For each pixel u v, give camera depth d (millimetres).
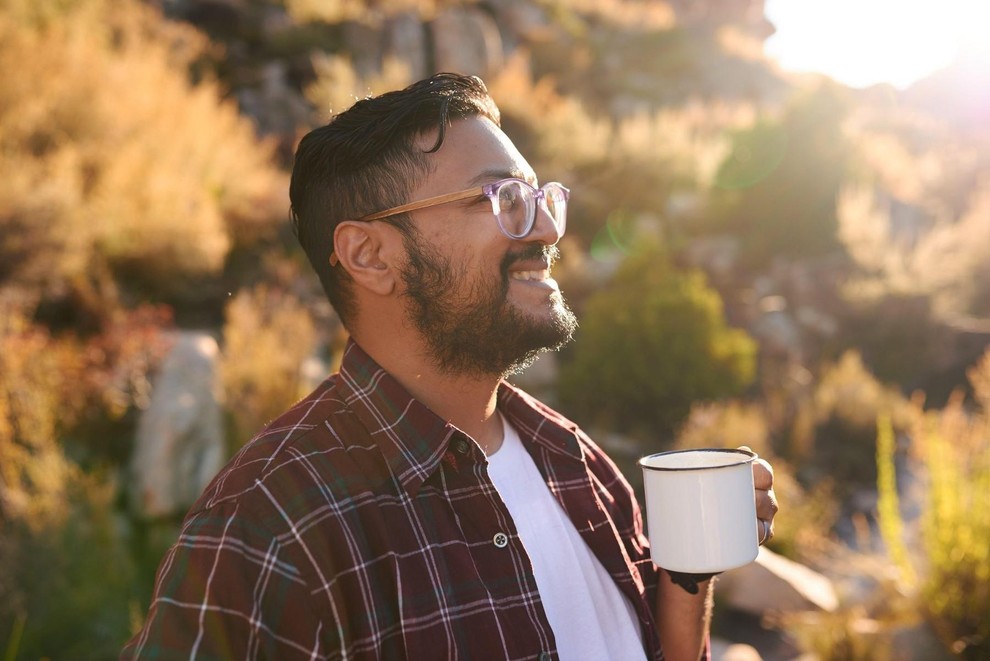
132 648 845
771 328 8883
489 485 1024
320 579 870
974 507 3730
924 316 9180
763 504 1101
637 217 10719
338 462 959
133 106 7984
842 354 8969
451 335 1044
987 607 3545
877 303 9242
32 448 4203
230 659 820
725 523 938
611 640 1101
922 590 3805
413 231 1030
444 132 1040
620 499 1271
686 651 1229
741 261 10039
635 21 20016
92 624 3424
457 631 925
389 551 924
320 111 11125
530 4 17344
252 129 10523
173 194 6961
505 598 977
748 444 6180
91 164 6871
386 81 11789
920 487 5359
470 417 1114
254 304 6320
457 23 13664
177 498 4418
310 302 7164
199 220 6855
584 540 1143
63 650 3301
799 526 5406
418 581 927
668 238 10438
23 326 4949
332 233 1076
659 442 6613
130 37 10141
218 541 856
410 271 1033
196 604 833
